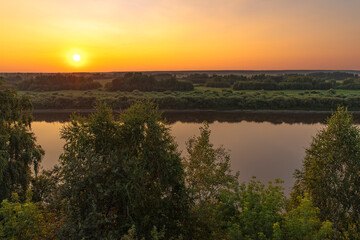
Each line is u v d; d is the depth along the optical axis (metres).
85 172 12.10
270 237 11.30
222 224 13.95
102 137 15.37
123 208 13.77
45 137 64.38
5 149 20.42
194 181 18.64
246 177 37.50
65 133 15.45
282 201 14.92
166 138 16.84
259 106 120.19
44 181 18.84
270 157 47.38
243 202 13.89
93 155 13.34
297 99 118.56
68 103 118.31
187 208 15.86
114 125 16.09
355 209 16.56
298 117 104.12
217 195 16.47
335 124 18.19
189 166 18.98
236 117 104.94
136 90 157.88
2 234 11.34
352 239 15.92
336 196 17.06
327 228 10.78
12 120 22.97
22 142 22.78
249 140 62.19
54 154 48.12
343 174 17.52
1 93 21.58
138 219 14.21
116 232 12.13
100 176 12.72
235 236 11.33
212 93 147.75
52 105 116.44
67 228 10.94
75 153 14.59
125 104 117.56
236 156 47.75
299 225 10.98
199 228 15.13
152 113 17.08
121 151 14.56
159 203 15.37
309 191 18.80
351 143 17.06
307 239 10.69
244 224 12.48
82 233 10.80
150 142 16.20
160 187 15.86
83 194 12.36
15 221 11.62
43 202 16.67
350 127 17.53
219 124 89.00
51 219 13.51
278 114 111.25
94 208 11.20
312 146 19.31
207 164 18.33
